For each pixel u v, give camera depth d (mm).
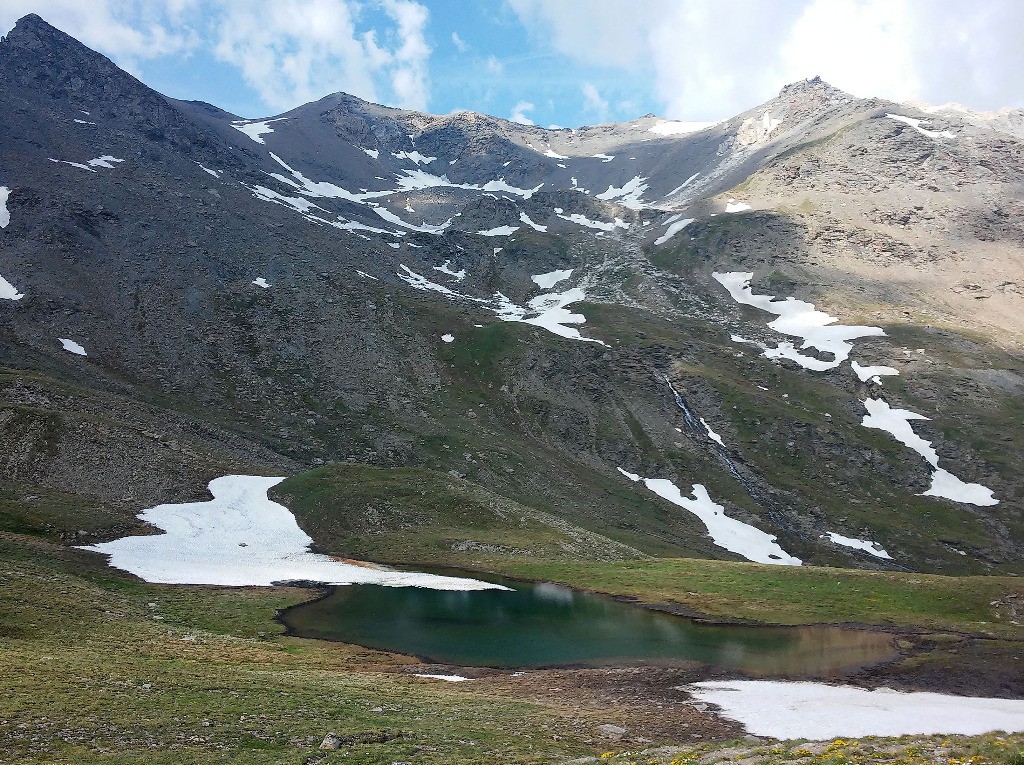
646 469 153500
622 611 62781
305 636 52312
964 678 46469
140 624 46844
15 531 67562
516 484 138250
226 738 26547
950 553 134375
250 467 107188
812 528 139875
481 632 55438
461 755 27203
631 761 25844
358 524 90875
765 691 42281
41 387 107250
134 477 88688
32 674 30891
